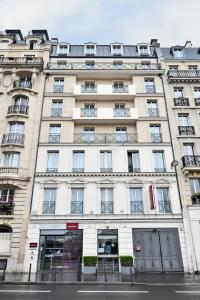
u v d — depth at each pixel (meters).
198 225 18.86
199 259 17.80
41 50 27.38
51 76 25.89
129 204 19.52
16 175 19.88
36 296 9.18
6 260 17.59
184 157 21.02
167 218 19.06
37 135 22.11
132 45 30.02
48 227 18.67
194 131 22.67
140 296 9.25
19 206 19.16
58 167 20.81
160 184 20.28
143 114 23.70
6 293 9.69
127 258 17.34
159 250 18.27
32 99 23.83
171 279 14.02
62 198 19.62
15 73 25.05
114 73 26.02
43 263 17.83
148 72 26.05
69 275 15.16
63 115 23.50
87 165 21.00
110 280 13.28
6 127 22.12
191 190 20.28
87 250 18.02
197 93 25.28
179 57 28.17
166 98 24.45
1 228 18.88
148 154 21.55
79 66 26.78
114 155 21.47
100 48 29.36
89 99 25.03
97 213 19.16
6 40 28.00
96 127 23.69
